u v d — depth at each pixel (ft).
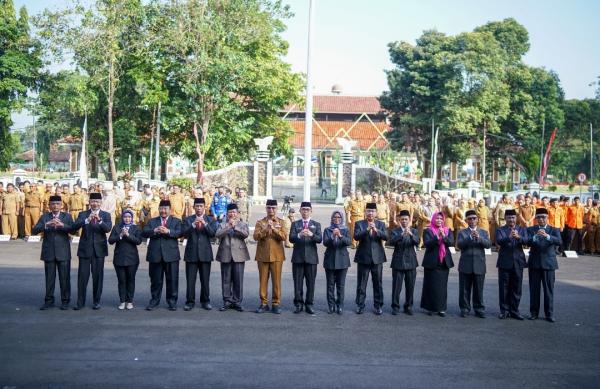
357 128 232.53
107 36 116.57
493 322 37.91
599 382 26.71
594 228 75.77
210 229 39.65
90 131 141.38
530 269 39.06
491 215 77.82
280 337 33.04
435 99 163.43
